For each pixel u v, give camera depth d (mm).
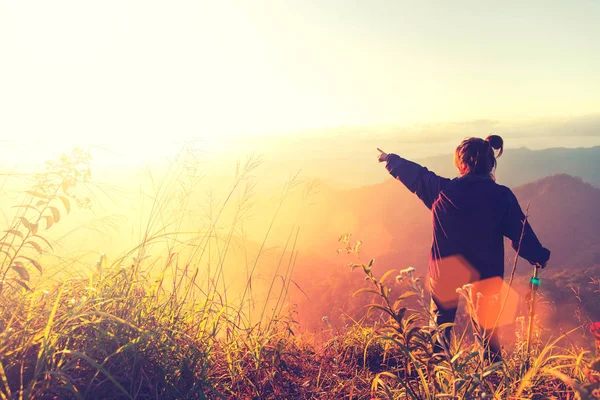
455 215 2834
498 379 2256
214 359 2188
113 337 1606
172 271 2256
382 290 1620
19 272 1622
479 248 2779
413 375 2363
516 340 2477
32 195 1729
